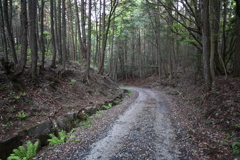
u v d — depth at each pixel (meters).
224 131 5.55
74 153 4.77
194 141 5.23
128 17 25.12
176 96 16.28
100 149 5.01
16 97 6.89
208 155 4.29
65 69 13.84
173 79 25.02
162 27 22.34
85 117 8.70
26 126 5.70
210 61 9.27
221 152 4.32
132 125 7.39
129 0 17.91
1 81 7.26
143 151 4.79
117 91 18.59
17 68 8.51
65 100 9.68
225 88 8.60
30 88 8.44
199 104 9.59
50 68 12.26
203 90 11.37
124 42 38.34
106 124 7.69
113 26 24.17
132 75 46.69
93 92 13.59
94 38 32.31
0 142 4.41
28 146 4.60
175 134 6.10
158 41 27.20
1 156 4.28
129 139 5.73
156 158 4.36
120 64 45.53
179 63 33.53
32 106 7.17
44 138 5.79
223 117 6.28
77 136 6.19
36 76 9.38
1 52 14.82
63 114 7.78
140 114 9.47
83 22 17.94
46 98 8.55
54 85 10.42
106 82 18.75
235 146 4.32
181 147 4.95
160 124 7.44
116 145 5.27
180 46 28.16
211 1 8.60
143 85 35.03
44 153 4.82
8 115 5.81
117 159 4.36
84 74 15.52
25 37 8.52
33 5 8.77
